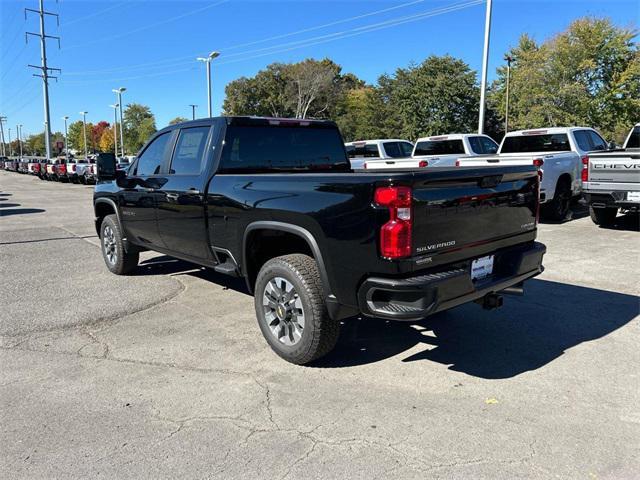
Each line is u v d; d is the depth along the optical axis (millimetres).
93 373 3867
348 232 3406
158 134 5809
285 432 3031
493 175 3756
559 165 10398
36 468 2705
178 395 3506
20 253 8516
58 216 14039
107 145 95875
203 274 6934
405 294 3230
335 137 5684
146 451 2852
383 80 55125
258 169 4973
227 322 4988
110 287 6293
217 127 4848
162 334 4676
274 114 61406
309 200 3646
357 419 3166
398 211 3184
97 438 2988
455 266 3572
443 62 44719
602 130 39500
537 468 2660
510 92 46719
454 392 3504
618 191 9102
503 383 3629
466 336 4543
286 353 3973
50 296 5906
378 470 2658
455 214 3510
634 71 36844
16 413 3279
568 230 9773
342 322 4949
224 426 3104
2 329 4820
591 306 5285
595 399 3377
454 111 44938
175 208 5215
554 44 38406
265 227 4012
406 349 4273
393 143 15977
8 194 23344
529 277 4176
